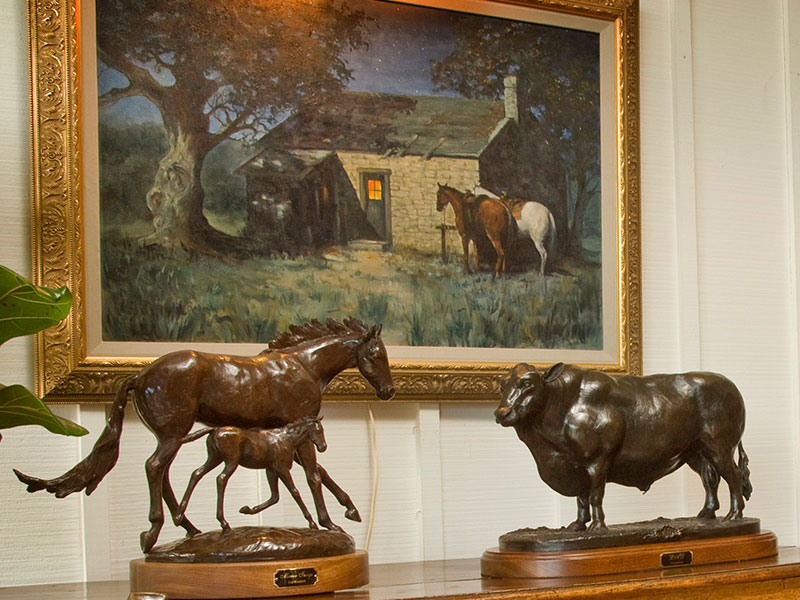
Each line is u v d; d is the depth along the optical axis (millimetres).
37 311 1745
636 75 2666
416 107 2443
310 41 2357
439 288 2426
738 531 2119
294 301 2293
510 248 2506
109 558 2117
